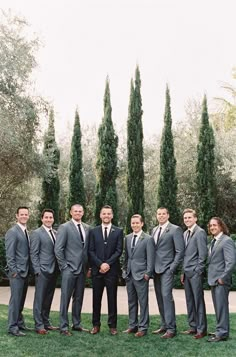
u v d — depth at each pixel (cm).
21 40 1526
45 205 1836
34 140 1590
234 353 609
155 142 2384
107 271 718
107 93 1909
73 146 1916
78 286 723
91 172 2384
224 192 1984
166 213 748
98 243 729
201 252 706
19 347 623
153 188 2156
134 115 1889
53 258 726
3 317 817
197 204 1972
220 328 677
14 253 698
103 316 861
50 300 738
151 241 727
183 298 1198
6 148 1430
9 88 1461
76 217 738
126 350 624
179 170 2030
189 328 757
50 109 1775
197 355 600
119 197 2298
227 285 682
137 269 722
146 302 714
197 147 1848
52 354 599
